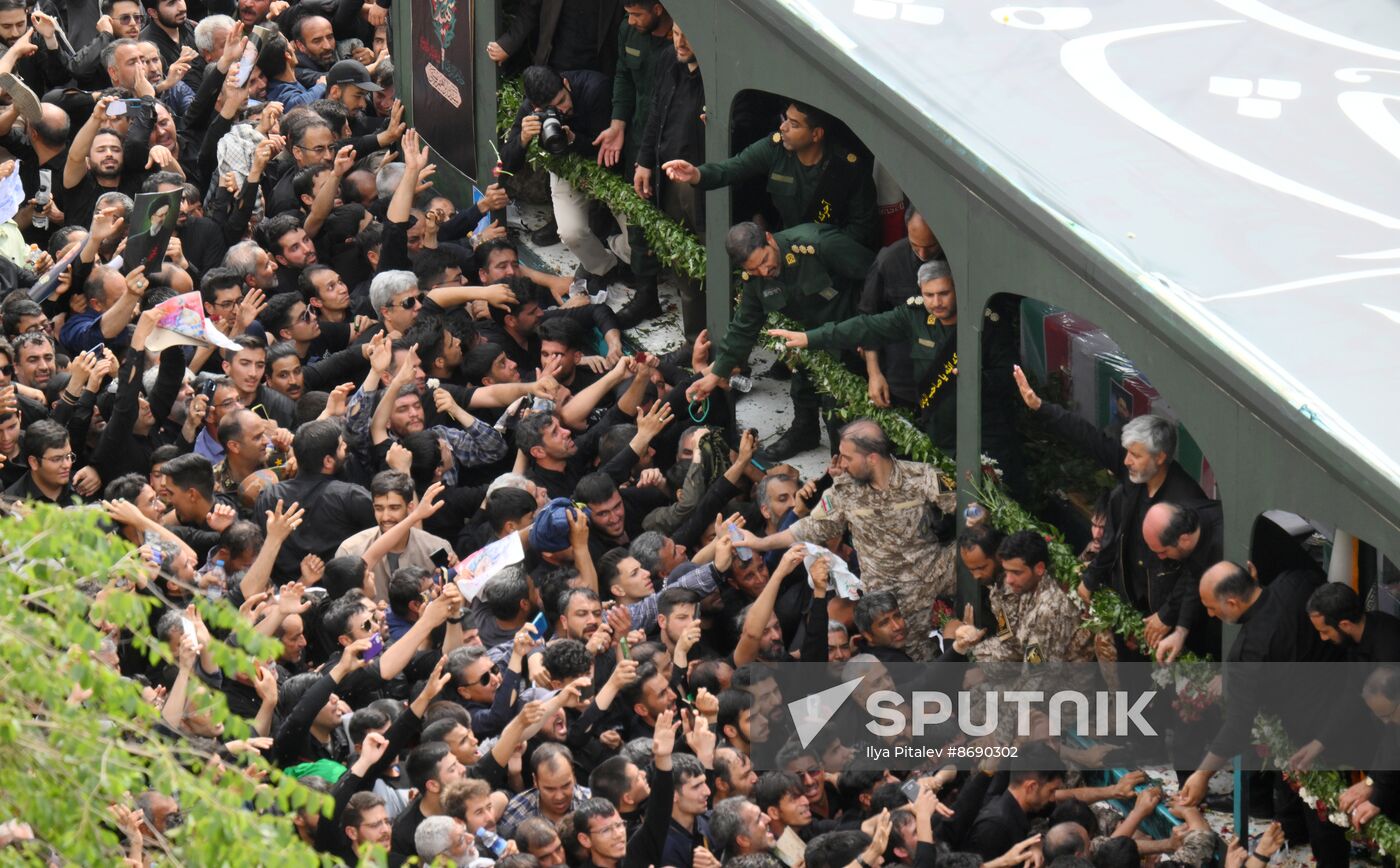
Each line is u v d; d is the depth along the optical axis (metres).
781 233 45.38
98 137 56.62
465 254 54.38
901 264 42.94
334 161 56.88
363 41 68.62
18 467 45.62
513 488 44.62
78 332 51.28
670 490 46.19
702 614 42.31
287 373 49.78
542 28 55.12
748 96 47.47
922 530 41.78
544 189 59.34
